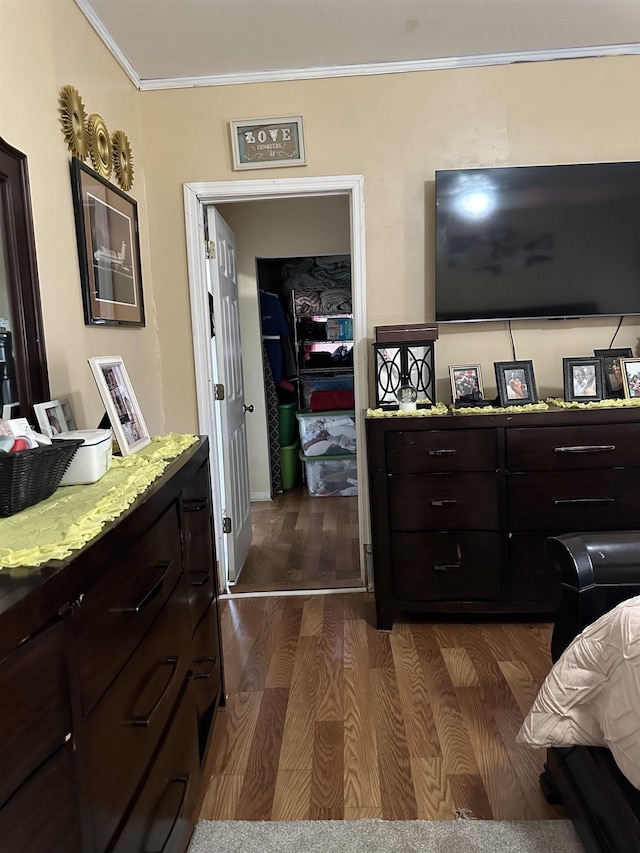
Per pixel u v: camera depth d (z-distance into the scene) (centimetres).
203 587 179
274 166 282
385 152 281
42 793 76
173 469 146
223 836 155
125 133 261
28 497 111
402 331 267
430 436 248
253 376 471
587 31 255
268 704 211
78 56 209
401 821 158
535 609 254
